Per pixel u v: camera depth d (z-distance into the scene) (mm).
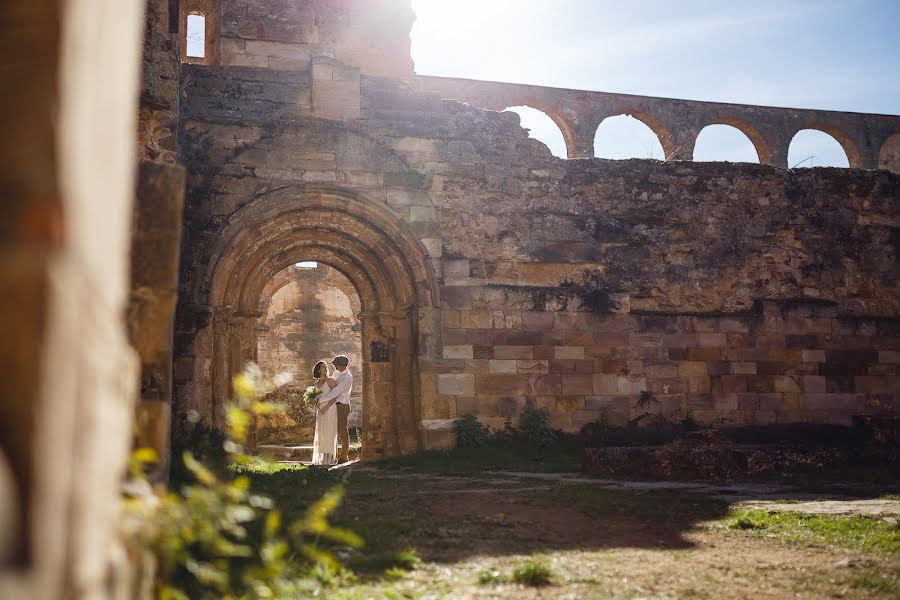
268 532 3340
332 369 30938
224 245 16781
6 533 1534
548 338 18172
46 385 1648
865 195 20328
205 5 22172
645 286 18828
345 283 31172
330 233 18547
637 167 19281
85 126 1917
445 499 9320
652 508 8617
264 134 17438
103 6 2074
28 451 1627
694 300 19062
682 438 12977
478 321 17922
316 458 18375
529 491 10227
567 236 18625
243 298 18531
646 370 18562
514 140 18766
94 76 2002
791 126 27156
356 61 20953
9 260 1657
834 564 5863
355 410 30859
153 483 3357
